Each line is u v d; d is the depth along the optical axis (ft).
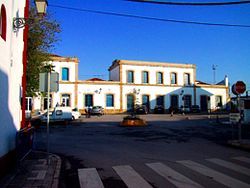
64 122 93.50
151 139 51.67
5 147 25.71
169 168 27.96
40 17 29.96
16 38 30.66
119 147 42.65
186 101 174.60
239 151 37.99
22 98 35.12
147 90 166.50
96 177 25.17
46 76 32.60
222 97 183.11
